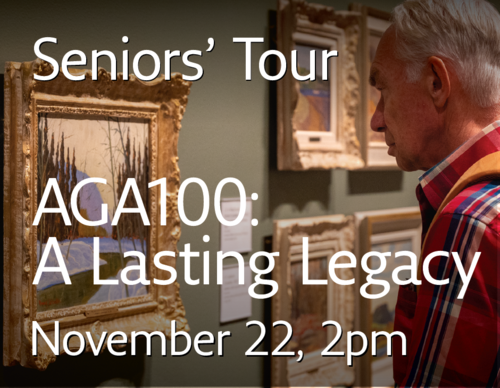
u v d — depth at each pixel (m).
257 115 1.89
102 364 1.56
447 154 0.78
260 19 1.88
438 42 0.74
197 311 1.76
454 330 0.60
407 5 0.80
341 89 2.07
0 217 1.35
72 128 1.35
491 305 0.59
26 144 1.24
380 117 0.90
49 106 1.28
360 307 2.21
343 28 2.07
